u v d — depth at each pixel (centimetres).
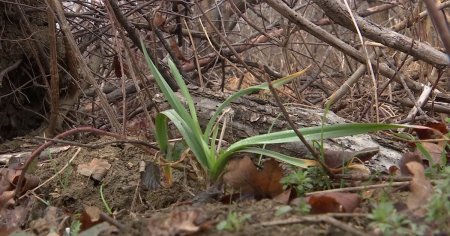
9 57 385
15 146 359
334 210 172
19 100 400
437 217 154
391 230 150
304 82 507
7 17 379
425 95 354
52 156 279
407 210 166
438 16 168
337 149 250
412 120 329
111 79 473
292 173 213
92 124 416
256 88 231
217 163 218
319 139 230
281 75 439
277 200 189
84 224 191
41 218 213
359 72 381
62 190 257
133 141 244
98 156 265
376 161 248
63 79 403
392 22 619
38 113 395
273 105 273
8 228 213
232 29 580
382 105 411
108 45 439
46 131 367
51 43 333
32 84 403
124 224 180
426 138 260
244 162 200
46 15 398
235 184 201
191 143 223
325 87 484
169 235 156
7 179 251
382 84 446
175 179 242
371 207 174
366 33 332
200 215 164
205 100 274
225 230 157
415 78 466
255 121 265
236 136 266
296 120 266
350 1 558
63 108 403
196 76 471
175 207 205
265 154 217
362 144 256
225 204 196
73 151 274
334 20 336
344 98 434
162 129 236
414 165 181
